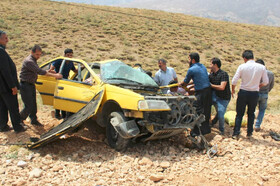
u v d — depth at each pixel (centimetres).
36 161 473
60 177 426
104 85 562
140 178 424
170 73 802
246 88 629
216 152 539
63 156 500
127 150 535
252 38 4144
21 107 834
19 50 2205
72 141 569
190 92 713
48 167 455
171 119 523
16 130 597
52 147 535
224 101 679
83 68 725
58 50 2359
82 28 3244
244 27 5231
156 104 491
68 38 2792
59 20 3453
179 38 3519
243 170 481
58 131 479
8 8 3719
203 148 566
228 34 4175
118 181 417
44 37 2723
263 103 726
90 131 642
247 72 623
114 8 5175
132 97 502
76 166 461
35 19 3375
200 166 488
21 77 605
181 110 543
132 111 505
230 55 2942
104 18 4025
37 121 662
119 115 513
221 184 428
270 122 856
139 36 3294
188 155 536
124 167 462
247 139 646
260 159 532
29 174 427
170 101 530
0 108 594
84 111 521
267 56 3141
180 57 2602
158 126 516
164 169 470
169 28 3991
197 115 588
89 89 595
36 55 602
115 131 536
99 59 2188
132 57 2342
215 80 659
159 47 2927
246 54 641
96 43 2759
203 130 612
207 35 3838
